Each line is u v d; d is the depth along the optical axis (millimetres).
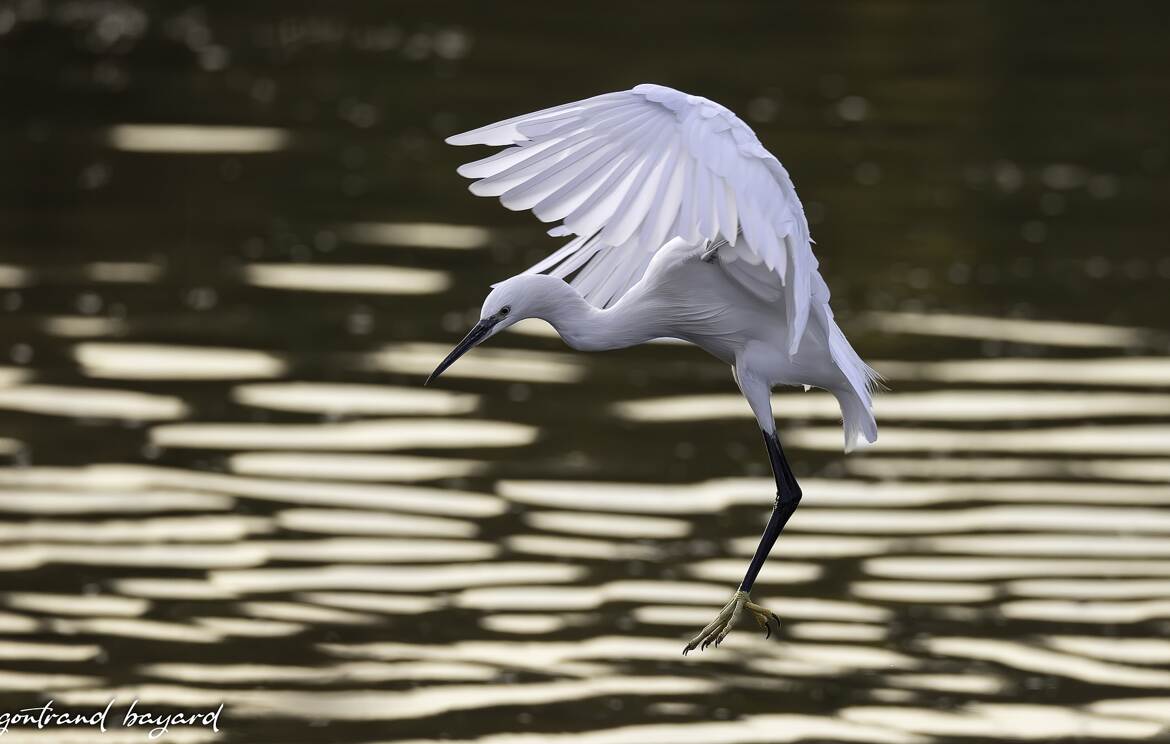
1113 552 12828
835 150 22250
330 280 18047
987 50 27312
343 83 24719
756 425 15125
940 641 11695
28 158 21453
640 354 16969
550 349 16922
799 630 11805
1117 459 14305
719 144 7141
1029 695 11047
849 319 17141
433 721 10594
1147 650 11586
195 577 12219
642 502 13516
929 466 14195
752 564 8766
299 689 10945
